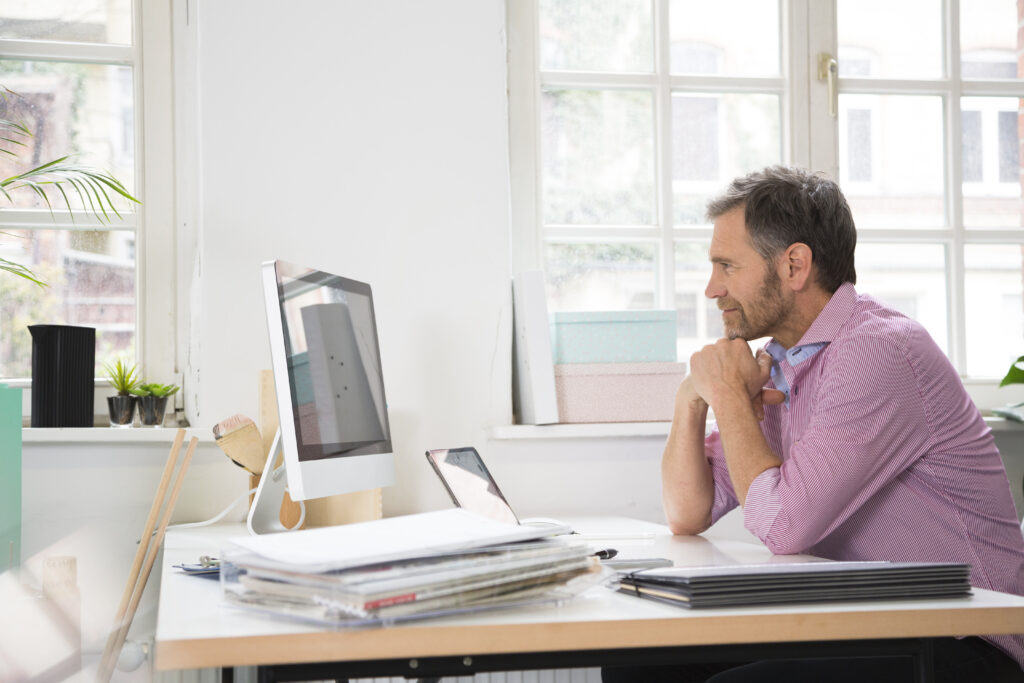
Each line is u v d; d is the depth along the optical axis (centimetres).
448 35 209
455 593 83
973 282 243
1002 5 247
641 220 234
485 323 208
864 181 240
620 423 207
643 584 95
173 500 147
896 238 238
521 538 92
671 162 234
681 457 164
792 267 154
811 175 159
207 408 197
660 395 210
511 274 222
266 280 129
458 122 209
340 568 80
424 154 207
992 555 141
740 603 89
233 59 200
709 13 238
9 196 200
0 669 148
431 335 206
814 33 238
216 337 198
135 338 213
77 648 153
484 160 209
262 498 154
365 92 205
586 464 209
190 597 96
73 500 189
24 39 212
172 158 215
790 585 90
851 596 92
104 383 210
